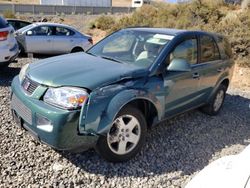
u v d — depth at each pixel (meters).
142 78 4.15
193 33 5.27
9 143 4.27
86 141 3.64
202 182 2.58
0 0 56.81
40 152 4.11
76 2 47.94
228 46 6.45
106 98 3.68
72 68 4.09
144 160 4.18
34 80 3.89
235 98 8.05
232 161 2.71
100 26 24.80
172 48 4.68
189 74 4.95
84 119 3.54
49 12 36.84
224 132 5.48
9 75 8.47
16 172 3.64
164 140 4.84
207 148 4.76
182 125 5.54
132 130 4.07
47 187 3.43
